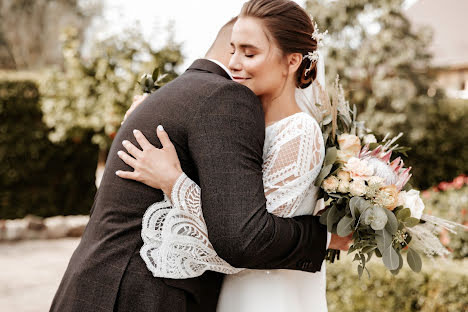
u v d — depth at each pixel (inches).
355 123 72.3
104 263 57.3
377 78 338.6
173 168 57.1
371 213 60.7
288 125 61.6
